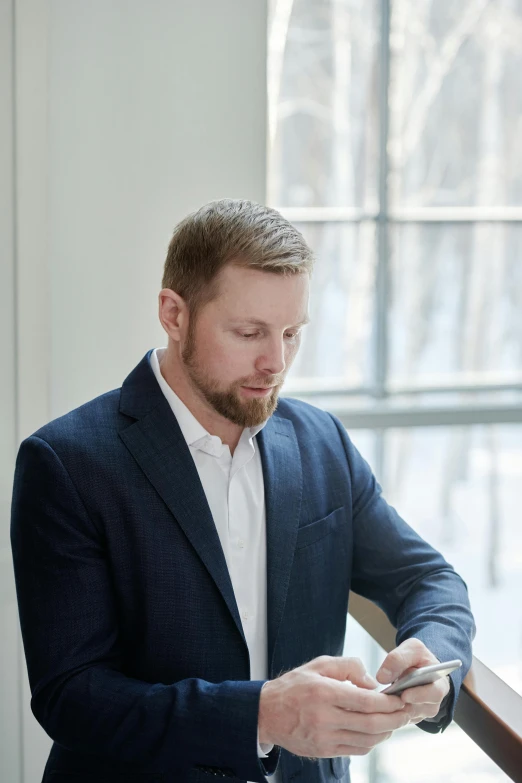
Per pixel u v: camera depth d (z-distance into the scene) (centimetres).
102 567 106
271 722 92
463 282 307
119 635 109
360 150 291
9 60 168
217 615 107
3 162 171
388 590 123
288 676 95
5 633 181
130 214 182
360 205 294
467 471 318
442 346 309
